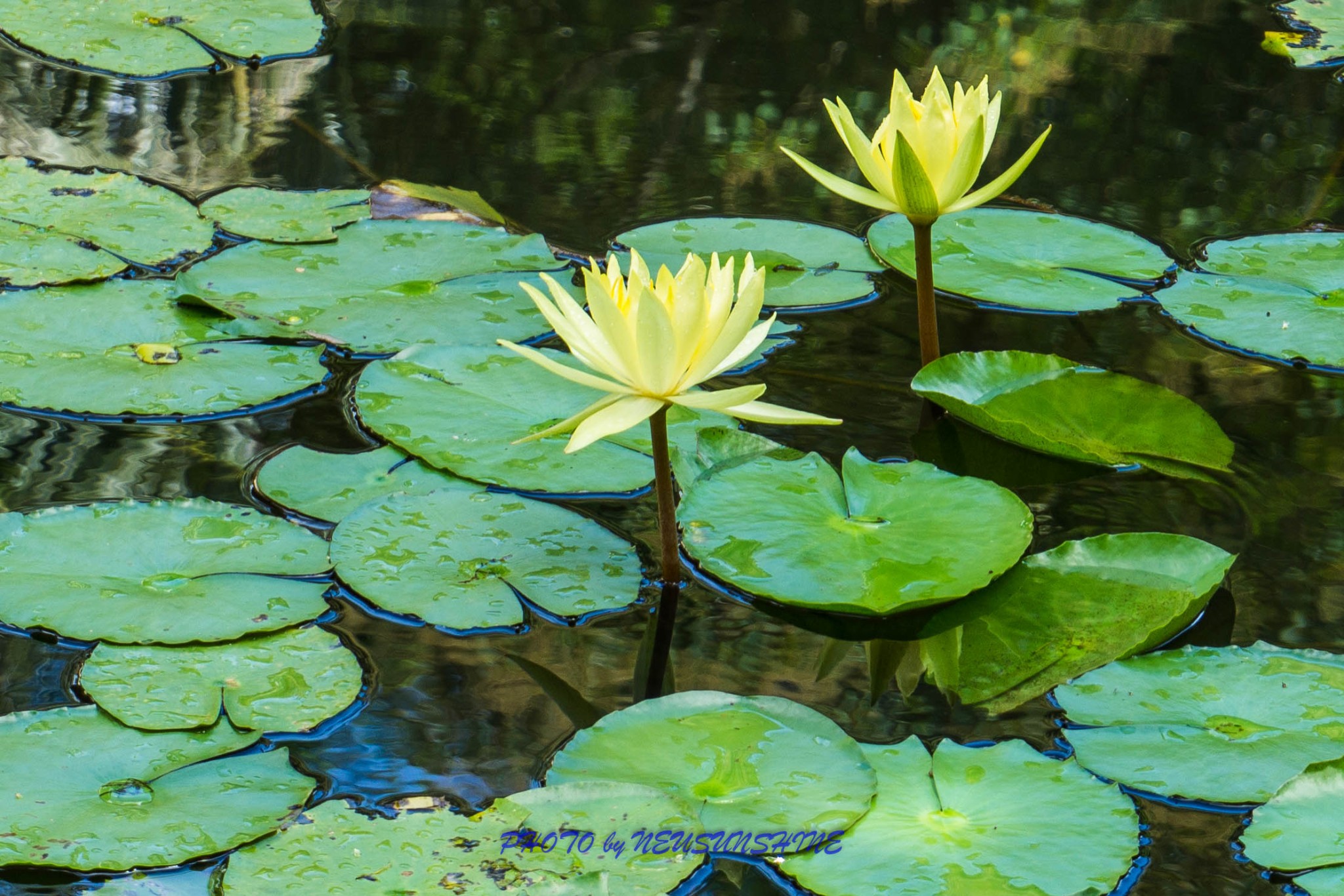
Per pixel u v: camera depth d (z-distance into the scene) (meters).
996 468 3.34
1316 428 3.37
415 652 3.15
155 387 3.34
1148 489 3.31
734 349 3.21
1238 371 3.42
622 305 3.16
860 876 3.03
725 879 3.03
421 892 3.02
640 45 4.48
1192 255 3.56
